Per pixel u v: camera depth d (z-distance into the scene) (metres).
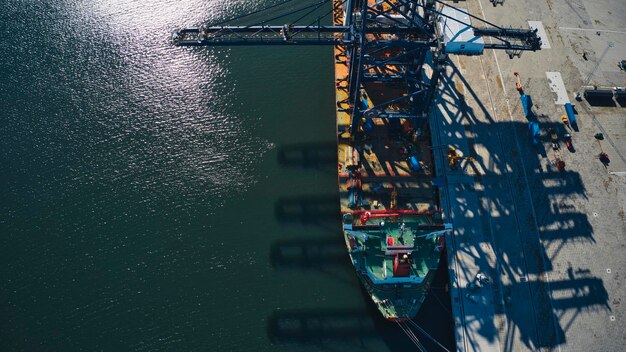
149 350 57.81
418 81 64.56
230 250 63.66
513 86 75.00
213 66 77.38
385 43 62.28
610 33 81.19
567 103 73.62
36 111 73.25
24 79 75.88
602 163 69.62
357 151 67.19
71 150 70.31
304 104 74.19
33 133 71.50
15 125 72.06
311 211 66.19
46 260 62.84
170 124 72.44
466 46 62.22
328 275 62.06
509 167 68.50
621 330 59.12
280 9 82.56
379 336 58.62
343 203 64.00
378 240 60.69
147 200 66.81
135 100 74.31
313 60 78.25
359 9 71.94
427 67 75.31
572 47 79.31
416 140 68.44
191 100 74.38
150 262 62.75
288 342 58.38
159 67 77.25
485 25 80.25
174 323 59.22
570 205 66.38
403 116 67.00
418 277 58.75
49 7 82.69
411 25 63.78
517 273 61.81
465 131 70.75
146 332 58.75
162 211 66.06
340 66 73.75
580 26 81.62
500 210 65.62
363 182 65.56
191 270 62.31
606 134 71.88
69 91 74.94
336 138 71.38
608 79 76.50
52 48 78.81
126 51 78.56
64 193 67.19
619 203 66.81
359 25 65.00
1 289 61.12
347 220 61.44
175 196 67.12
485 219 64.94
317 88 75.75
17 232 64.62
